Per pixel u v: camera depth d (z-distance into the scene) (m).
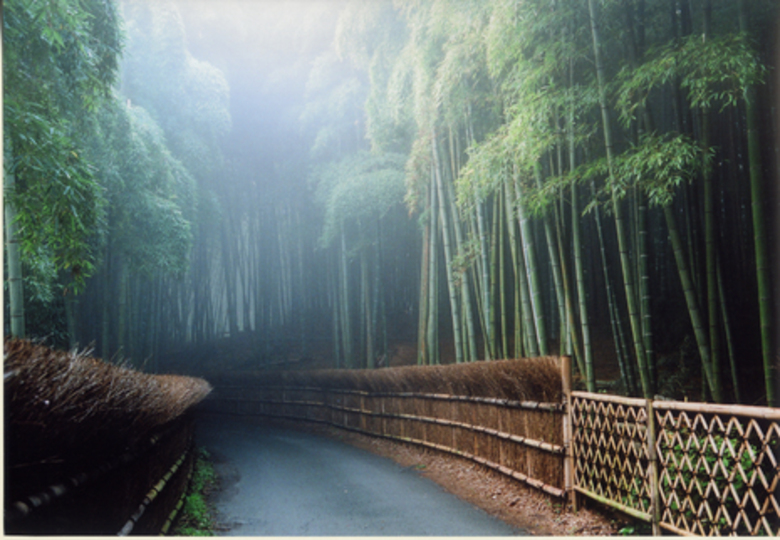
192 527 4.31
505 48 5.69
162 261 10.05
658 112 8.25
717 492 2.77
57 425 1.74
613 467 3.78
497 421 5.62
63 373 1.81
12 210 4.73
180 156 13.20
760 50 5.00
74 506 1.98
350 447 9.32
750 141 4.30
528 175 6.54
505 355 7.16
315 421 12.73
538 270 6.00
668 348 7.83
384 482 6.11
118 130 9.18
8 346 1.60
